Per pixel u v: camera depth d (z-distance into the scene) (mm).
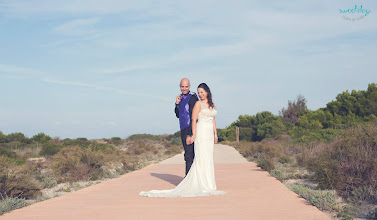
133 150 35219
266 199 8109
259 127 59594
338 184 8508
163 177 14086
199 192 9164
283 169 15414
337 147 10102
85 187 12148
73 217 6613
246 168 17141
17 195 9945
